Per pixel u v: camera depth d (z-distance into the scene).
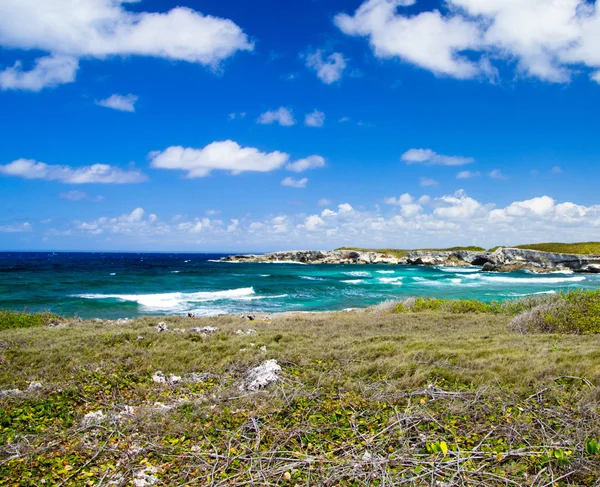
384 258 124.25
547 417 5.61
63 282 51.41
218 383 8.08
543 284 56.66
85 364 9.18
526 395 6.51
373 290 48.41
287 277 67.12
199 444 5.29
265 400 6.59
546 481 4.23
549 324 14.52
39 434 5.62
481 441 4.95
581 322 13.97
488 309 21.55
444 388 7.02
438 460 4.60
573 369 7.65
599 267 80.31
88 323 17.88
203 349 10.92
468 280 64.25
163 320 19.52
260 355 9.67
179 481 4.50
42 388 7.48
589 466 4.40
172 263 122.00
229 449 5.01
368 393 6.75
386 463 4.54
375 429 5.45
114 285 50.62
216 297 41.25
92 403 7.05
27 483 4.46
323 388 7.08
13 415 6.34
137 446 5.25
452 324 17.22
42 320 18.95
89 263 114.94
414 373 7.84
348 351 10.01
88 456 5.04
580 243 100.62
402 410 6.05
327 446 5.08
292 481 4.42
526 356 8.89
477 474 4.36
